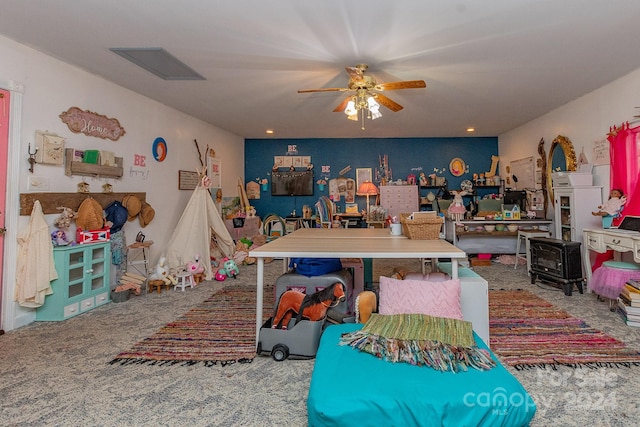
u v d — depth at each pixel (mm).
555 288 3705
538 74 3289
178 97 4031
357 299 2094
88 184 3217
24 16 2230
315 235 3051
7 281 2547
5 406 1600
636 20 2285
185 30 2424
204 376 1896
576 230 3758
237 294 3596
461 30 2418
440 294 1868
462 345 1454
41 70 2777
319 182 6859
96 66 3080
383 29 2400
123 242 3531
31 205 2680
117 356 2133
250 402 1647
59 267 2766
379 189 6508
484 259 5238
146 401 1649
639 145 3219
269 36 2506
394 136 6613
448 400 1150
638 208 3221
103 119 3395
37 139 2732
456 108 4523
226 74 3268
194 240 4242
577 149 4137
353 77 2719
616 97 3484
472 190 6516
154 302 3303
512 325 2621
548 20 2283
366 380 1254
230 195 6230
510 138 6055
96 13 2195
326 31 2434
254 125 5586
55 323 2707
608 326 2576
